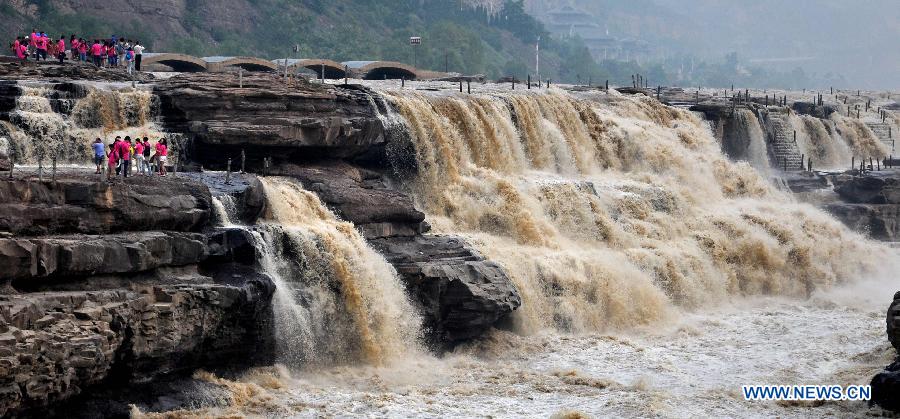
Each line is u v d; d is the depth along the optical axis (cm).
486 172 7644
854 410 5322
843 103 15288
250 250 5288
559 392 5544
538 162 8569
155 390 4775
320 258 5675
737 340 6844
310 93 6788
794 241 8812
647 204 8412
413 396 5331
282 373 5381
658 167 9425
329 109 6844
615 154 9356
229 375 5197
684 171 9488
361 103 7100
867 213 10088
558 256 6994
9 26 18512
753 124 11181
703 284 8000
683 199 8819
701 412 5272
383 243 6316
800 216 9294
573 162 8856
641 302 7200
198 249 5016
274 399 5044
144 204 4897
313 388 5306
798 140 12144
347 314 5750
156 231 4912
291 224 5831
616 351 6431
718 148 10450
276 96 6606
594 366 6103
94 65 7812
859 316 7638
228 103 6512
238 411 4859
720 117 10925
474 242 6850
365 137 6919
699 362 6281
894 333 5412
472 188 7438
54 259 4400
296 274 5594
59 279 4475
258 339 5253
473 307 6119
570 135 9006
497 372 5856
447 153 7488
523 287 6612
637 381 5741
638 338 6831
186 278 4934
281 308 5384
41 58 8325
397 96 7531
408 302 6022
